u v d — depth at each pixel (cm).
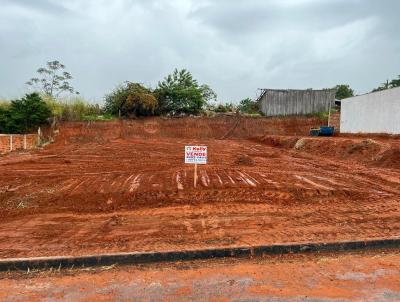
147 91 3672
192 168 1261
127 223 663
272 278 436
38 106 2731
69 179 1080
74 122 3084
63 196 861
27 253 519
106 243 557
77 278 445
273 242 545
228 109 4147
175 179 1044
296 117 3706
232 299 385
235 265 480
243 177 1079
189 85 3938
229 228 625
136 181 1030
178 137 3381
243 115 3772
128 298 390
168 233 602
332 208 760
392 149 1499
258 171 1203
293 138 2538
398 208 759
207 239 567
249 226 636
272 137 2895
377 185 1002
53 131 2827
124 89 3612
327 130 2802
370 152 1617
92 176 1130
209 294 396
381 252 530
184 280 432
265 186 946
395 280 428
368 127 2591
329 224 646
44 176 1134
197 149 911
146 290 408
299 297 389
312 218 685
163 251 505
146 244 547
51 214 732
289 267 469
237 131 3575
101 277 446
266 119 3688
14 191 916
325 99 3819
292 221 666
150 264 491
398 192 912
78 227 645
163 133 3406
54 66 3809
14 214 734
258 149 2209
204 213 720
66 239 580
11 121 2591
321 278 435
